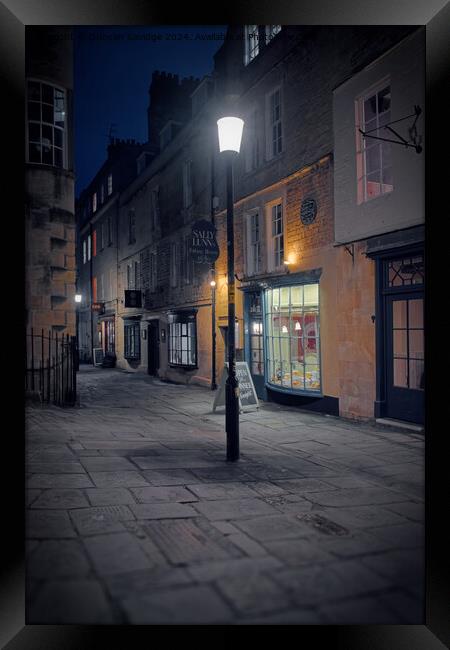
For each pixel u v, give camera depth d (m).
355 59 8.98
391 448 7.11
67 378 11.30
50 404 10.77
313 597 3.08
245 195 13.01
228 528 4.14
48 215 11.02
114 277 26.56
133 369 23.77
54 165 11.22
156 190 20.62
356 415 9.13
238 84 13.38
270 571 3.40
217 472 5.88
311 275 10.24
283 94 11.32
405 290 8.05
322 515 4.49
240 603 2.99
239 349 13.45
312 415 10.09
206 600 3.02
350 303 9.20
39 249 10.89
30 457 6.22
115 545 3.77
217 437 8.12
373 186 8.83
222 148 6.86
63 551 3.65
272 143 12.14
